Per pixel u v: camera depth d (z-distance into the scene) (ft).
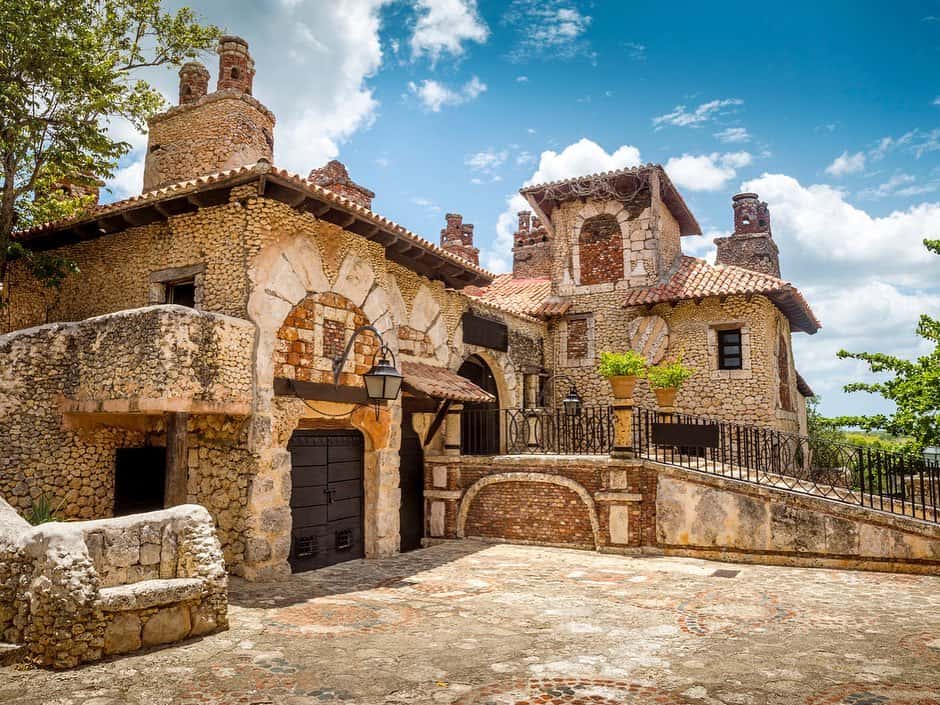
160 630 18.81
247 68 38.42
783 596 25.80
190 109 37.99
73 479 29.25
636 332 55.98
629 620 22.43
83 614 17.03
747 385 51.49
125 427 31.19
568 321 59.62
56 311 35.88
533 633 20.81
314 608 23.85
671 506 35.17
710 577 29.63
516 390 53.57
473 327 47.34
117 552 19.16
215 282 29.81
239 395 27.76
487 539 40.19
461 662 17.87
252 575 27.73
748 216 72.23
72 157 37.22
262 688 15.71
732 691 15.76
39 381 28.58
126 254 33.37
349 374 33.42
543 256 76.07
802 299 53.78
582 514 37.58
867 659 18.10
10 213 35.68
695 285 54.29
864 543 30.78
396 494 36.65
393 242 35.65
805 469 52.70
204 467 29.40
